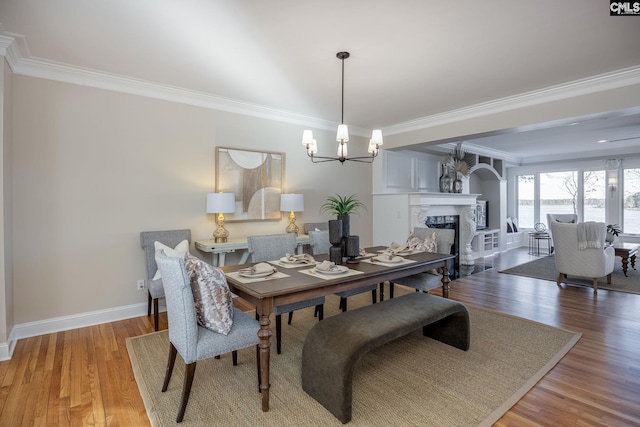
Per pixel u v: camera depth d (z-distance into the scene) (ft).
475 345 8.98
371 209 18.67
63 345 9.01
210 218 12.87
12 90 9.20
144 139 11.41
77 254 10.31
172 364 6.79
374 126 17.33
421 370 7.68
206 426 5.78
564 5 6.88
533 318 11.05
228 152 13.21
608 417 5.96
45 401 6.48
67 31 7.88
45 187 9.78
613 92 10.58
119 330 10.11
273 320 11.10
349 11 7.07
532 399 6.54
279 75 10.57
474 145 22.49
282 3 6.77
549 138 20.42
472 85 11.44
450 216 20.98
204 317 6.26
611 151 24.44
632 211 23.94
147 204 11.50
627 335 9.61
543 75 10.57
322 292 7.10
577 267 14.52
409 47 8.70
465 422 5.85
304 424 5.85
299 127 15.40
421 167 20.92
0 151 8.00
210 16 7.25
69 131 10.12
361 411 6.20
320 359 6.39
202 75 10.61
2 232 8.09
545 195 28.27
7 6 6.84
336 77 10.76
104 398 6.61
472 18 7.36
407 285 10.93
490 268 19.47
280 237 10.45
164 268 6.11
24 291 9.51
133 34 8.04
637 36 8.14
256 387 7.02
